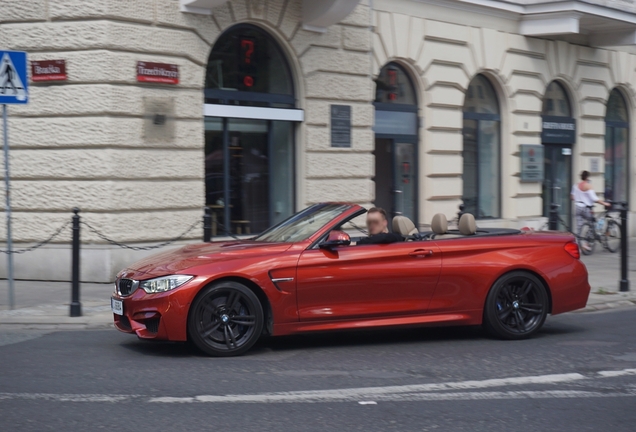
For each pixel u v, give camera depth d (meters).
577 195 18.11
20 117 12.52
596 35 21.33
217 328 7.54
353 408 5.77
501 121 19.45
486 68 18.56
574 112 21.52
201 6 12.98
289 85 14.94
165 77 12.66
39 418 5.46
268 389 6.30
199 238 13.23
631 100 23.61
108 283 12.20
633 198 23.72
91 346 8.09
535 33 19.23
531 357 7.66
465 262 8.32
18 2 12.38
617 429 5.35
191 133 13.09
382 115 16.75
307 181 14.97
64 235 12.45
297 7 14.63
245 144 14.34
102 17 12.06
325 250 7.88
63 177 12.36
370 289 7.93
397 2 16.56
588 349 8.09
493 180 19.47
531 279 8.61
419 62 17.08
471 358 7.60
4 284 12.34
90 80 12.12
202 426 5.30
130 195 12.36
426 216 17.58
